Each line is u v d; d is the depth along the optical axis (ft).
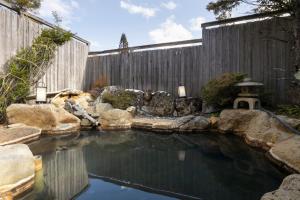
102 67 38.52
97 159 14.70
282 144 14.03
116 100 31.86
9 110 22.22
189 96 31.96
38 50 27.86
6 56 24.61
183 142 19.53
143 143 19.24
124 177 11.58
